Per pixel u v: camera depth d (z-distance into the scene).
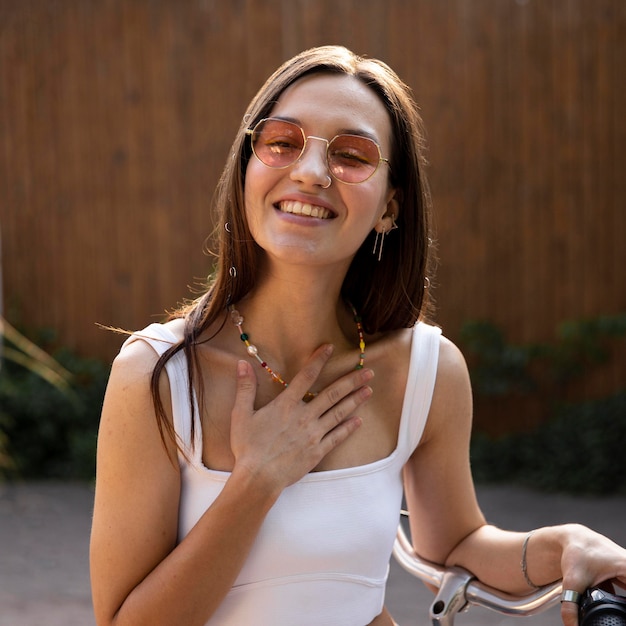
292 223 1.77
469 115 6.94
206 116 7.15
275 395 1.89
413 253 2.02
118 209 7.25
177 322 1.89
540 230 6.93
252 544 1.72
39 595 4.54
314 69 1.81
